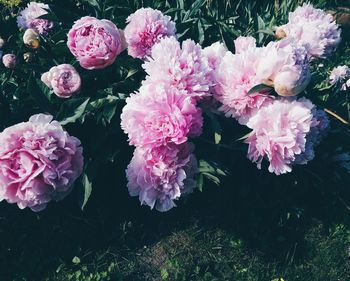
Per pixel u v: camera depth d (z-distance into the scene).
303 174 0.88
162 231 0.85
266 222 0.86
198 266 0.81
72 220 0.84
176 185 0.65
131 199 0.87
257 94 0.64
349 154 0.91
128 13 0.90
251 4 1.15
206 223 0.86
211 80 0.66
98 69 0.75
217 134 0.68
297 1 1.16
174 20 0.89
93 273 0.79
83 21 0.67
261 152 0.65
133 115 0.61
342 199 0.89
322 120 0.74
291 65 0.59
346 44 1.27
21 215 0.84
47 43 0.82
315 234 0.86
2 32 0.95
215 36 0.91
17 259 0.80
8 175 0.58
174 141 0.60
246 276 0.80
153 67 0.64
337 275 0.82
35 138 0.58
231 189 0.87
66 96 0.68
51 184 0.60
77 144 0.63
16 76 0.86
